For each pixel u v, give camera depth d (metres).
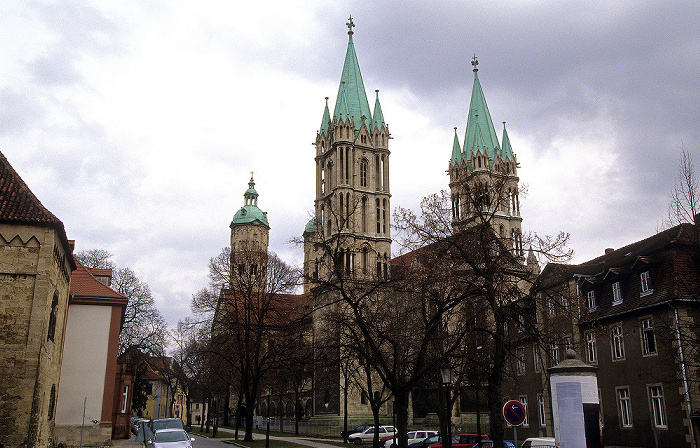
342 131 99.94
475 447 39.03
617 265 45.44
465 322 33.78
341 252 41.91
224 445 49.31
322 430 79.94
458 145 104.25
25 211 30.34
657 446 37.72
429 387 49.59
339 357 55.12
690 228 40.28
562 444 20.56
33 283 29.62
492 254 30.81
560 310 31.55
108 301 45.91
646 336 39.72
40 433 31.02
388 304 44.94
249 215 145.00
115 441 51.00
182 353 84.62
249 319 55.97
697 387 35.53
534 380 51.41
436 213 32.56
